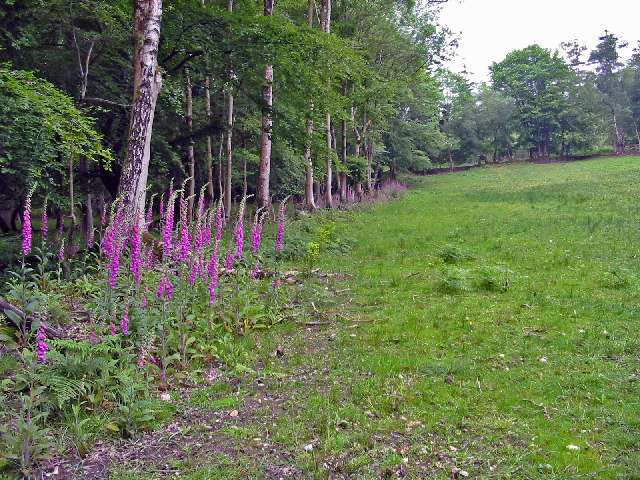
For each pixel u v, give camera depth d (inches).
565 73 2792.8
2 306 183.3
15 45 452.8
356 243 540.4
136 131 361.1
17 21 480.1
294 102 633.6
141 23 372.5
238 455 141.5
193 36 501.7
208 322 230.5
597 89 2763.3
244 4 641.0
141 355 175.9
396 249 501.0
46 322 204.8
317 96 591.5
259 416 164.7
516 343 221.6
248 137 805.9
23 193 497.4
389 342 232.5
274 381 192.2
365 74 640.4
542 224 606.5
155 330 199.8
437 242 533.3
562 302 280.8
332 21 1045.2
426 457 137.5
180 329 205.2
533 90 2864.2
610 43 2792.8
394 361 207.3
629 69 2780.5
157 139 576.7
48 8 476.4
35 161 414.0
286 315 276.5
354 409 166.2
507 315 263.3
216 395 180.9
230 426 157.8
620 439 140.2
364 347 226.4
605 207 724.7
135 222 231.6
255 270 270.2
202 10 513.7
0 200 547.8
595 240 471.2
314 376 196.7
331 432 151.3
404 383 185.0
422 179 2176.4
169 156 599.8
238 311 246.2
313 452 140.6
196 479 130.0
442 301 300.2
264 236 475.2
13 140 383.6
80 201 559.2
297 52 523.5
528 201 936.3
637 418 151.1
